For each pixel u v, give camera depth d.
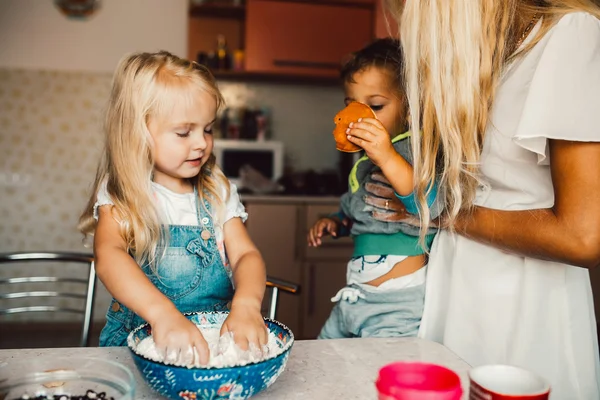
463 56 1.10
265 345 0.87
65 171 4.01
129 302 0.92
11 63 3.92
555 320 1.15
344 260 3.73
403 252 1.35
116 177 1.13
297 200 3.68
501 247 1.12
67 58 3.97
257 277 1.07
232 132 4.20
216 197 1.25
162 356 0.82
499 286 1.19
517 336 1.17
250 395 0.76
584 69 1.00
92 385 0.73
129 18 4.02
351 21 4.04
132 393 0.69
